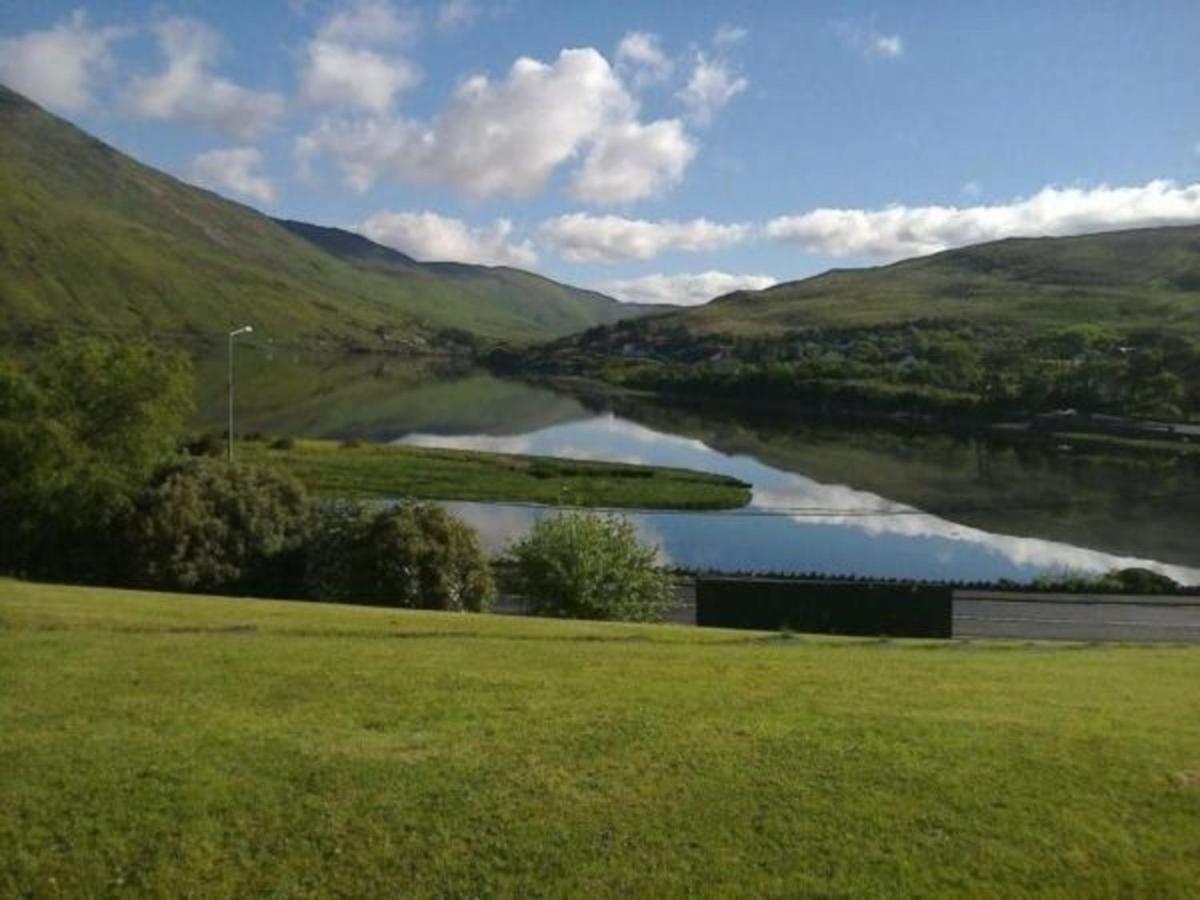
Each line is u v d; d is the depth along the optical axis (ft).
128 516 142.51
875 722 55.11
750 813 43.91
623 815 43.37
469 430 533.55
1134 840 43.01
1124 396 533.96
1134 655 88.84
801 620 144.15
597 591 144.15
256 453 354.13
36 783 43.70
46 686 56.59
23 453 142.20
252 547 144.56
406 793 44.34
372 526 141.79
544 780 46.06
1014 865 41.06
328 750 48.37
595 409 655.76
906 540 281.33
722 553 260.01
